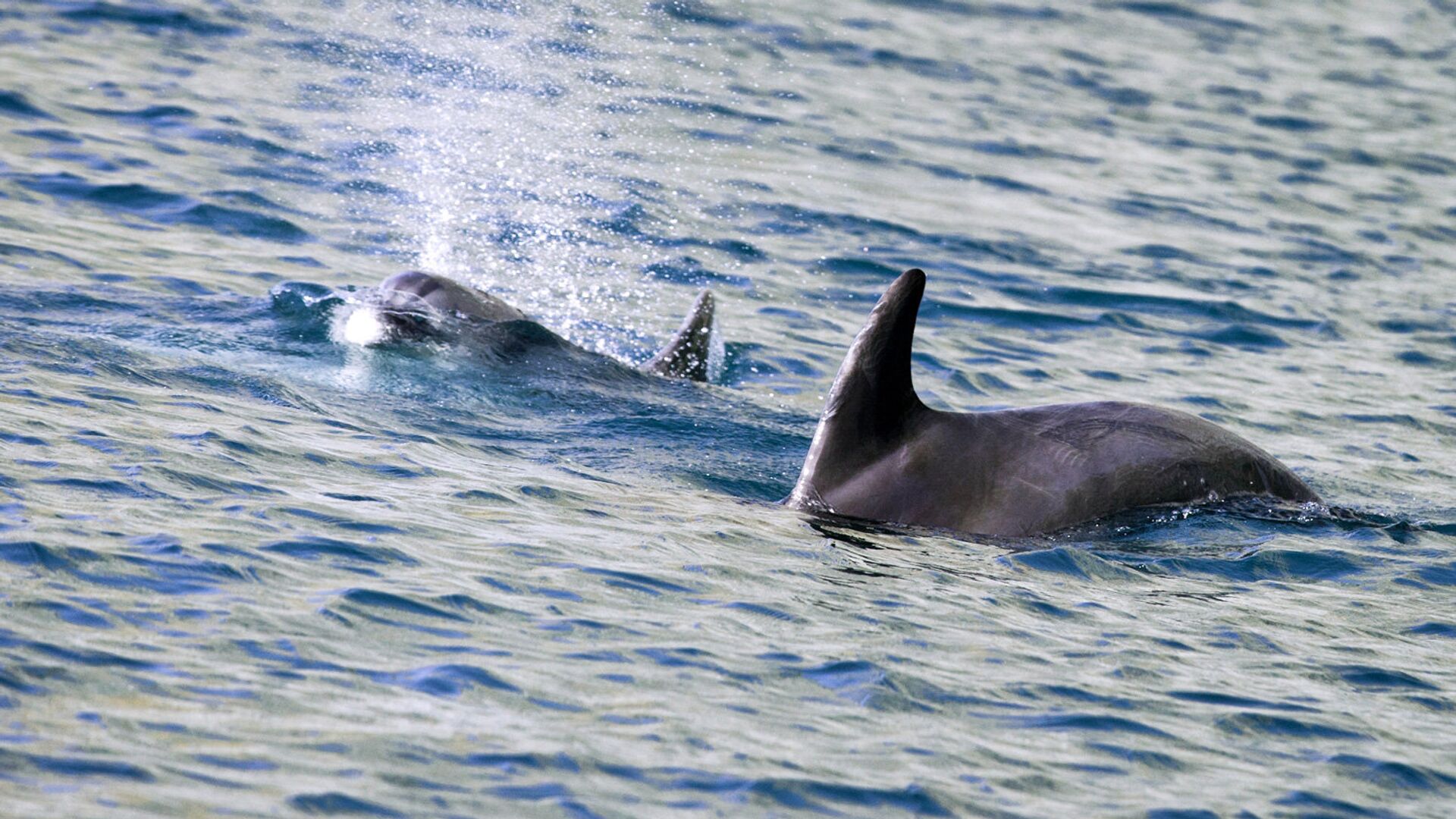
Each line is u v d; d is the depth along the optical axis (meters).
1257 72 115.44
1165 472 34.09
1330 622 29.83
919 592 29.12
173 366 39.47
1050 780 21.95
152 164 62.84
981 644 26.83
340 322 45.38
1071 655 26.80
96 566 25.30
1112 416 35.00
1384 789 22.75
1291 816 21.58
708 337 48.25
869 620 27.36
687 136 80.19
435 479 33.31
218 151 66.06
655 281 59.34
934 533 32.84
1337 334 61.72
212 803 18.52
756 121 85.19
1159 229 75.38
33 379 36.03
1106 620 28.78
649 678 23.86
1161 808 21.44
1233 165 90.19
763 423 42.69
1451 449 47.31
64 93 70.06
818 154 80.62
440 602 25.86
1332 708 25.53
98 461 30.73
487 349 45.00
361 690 22.20
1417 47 129.75
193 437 33.44
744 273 61.72
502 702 22.34
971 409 48.12
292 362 41.91
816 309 58.34
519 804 19.53
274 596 25.17
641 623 26.06
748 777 20.91
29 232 51.97
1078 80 106.62
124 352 39.97
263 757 19.83
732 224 67.62
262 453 33.16
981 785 21.55
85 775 18.77
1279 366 56.84
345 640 23.89
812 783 20.97
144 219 56.41
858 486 33.66
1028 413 34.97
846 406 34.19
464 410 40.16
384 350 43.97
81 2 85.25
